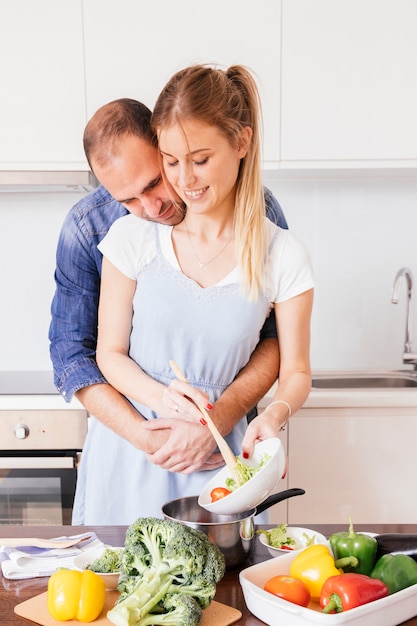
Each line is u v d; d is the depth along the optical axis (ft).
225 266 4.05
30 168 7.09
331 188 8.23
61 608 2.62
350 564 2.85
